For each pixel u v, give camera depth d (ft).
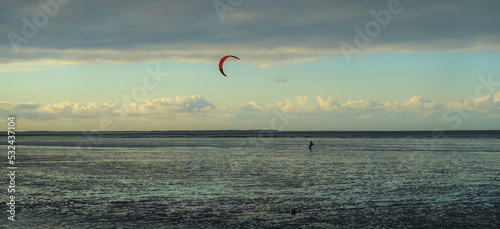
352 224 68.28
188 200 87.61
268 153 244.42
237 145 365.40
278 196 92.38
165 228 65.67
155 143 416.05
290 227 66.44
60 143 415.64
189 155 226.58
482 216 73.15
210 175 130.21
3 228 64.95
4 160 189.67
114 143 414.82
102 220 70.13
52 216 72.59
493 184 110.93
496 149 279.08
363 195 93.56
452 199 88.79
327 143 410.11
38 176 127.54
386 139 549.95
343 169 149.38
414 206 81.71
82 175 130.00
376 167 156.56
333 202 85.66
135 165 164.66
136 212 76.13
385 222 69.51
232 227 66.39
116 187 104.88
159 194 94.79
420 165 164.76
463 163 173.68
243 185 108.58
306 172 139.23
